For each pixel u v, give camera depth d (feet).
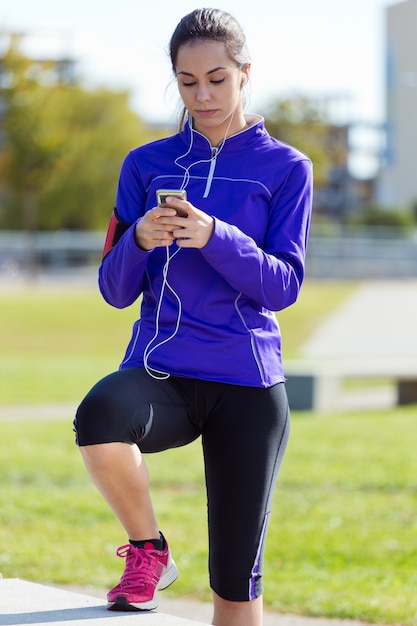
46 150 151.02
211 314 13.15
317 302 128.77
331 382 62.18
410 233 235.61
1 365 79.30
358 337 100.17
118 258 12.95
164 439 13.17
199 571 26.58
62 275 183.52
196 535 30.14
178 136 13.79
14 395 63.46
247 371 13.11
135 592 13.39
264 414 13.19
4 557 27.73
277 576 25.90
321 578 25.58
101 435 12.43
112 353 91.56
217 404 13.21
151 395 12.85
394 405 66.28
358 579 25.41
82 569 26.84
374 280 187.62
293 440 45.39
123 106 229.25
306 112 184.34
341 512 32.09
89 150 226.17
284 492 35.06
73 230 235.20
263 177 13.29
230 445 13.15
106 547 28.96
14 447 43.78
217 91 12.84
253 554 13.29
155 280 13.34
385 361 70.74
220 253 12.32
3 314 112.88
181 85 13.05
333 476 37.22
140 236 12.50
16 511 32.65
